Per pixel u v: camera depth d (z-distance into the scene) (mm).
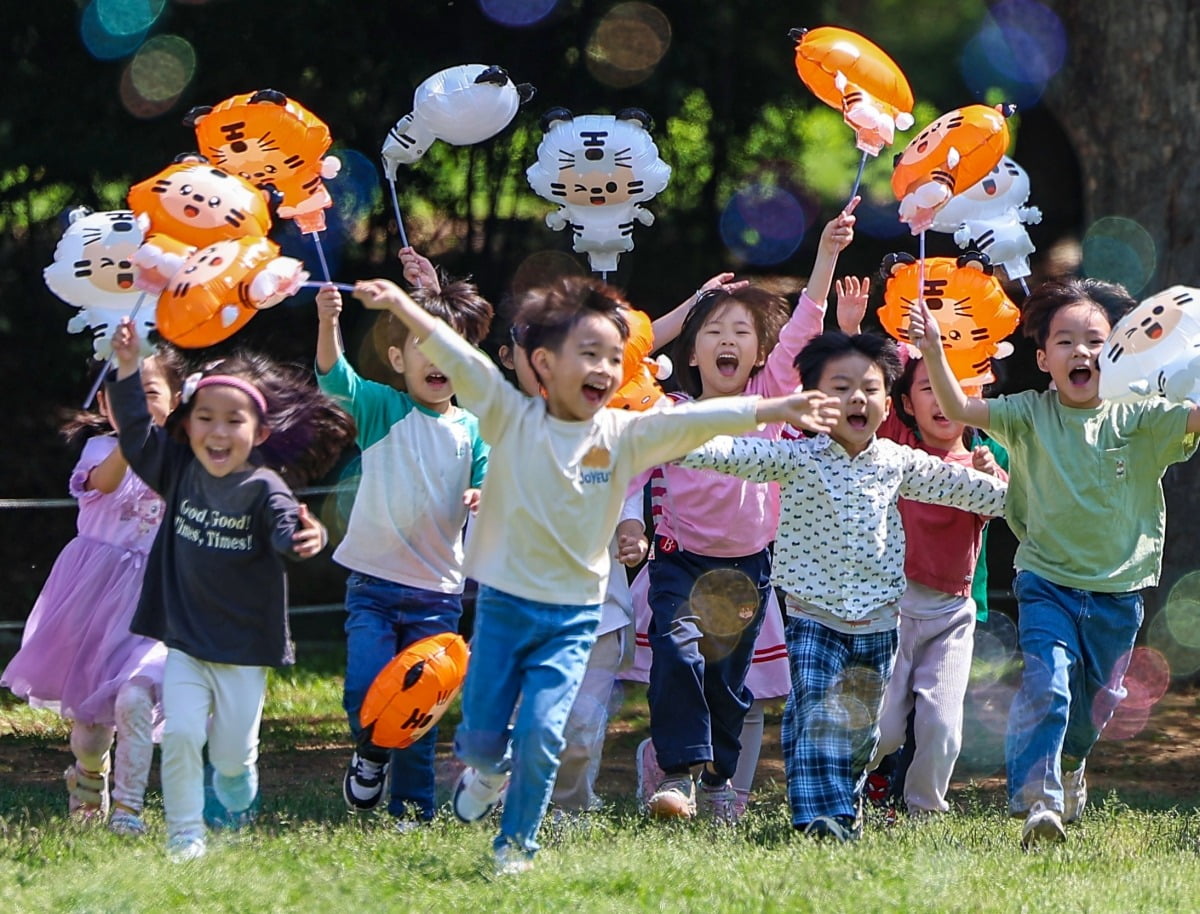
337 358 22328
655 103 53312
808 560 21219
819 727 20953
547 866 17812
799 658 21141
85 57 48312
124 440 19719
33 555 52938
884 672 21531
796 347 24297
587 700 23188
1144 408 22000
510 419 18266
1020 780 20938
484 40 51188
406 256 25281
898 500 23875
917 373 24031
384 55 49969
